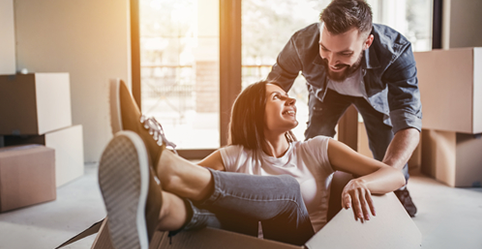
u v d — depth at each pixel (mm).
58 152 3049
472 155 2994
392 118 2299
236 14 3627
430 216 2391
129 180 895
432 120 3062
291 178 1283
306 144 1579
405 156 2174
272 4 3719
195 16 4242
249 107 1542
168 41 4340
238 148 1567
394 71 2256
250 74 3812
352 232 1161
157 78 5012
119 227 934
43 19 3740
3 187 2449
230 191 1120
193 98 5164
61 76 3176
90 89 3832
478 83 2828
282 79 2547
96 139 3893
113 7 3766
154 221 962
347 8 2182
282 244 1045
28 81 2846
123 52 3807
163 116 5148
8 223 2281
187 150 3963
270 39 3770
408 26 3908
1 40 3510
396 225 1314
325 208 1545
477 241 1999
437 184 3119
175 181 1073
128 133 906
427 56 3037
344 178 1533
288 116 1507
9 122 2875
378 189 1320
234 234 1099
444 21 3750
